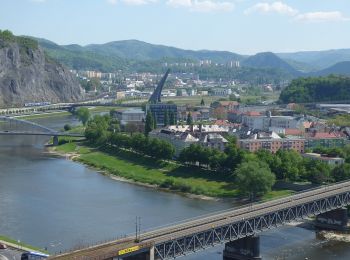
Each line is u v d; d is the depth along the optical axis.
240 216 185.75
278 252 197.00
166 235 163.75
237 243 186.00
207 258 187.12
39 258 165.38
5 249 181.50
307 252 197.38
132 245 152.38
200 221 180.38
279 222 198.75
